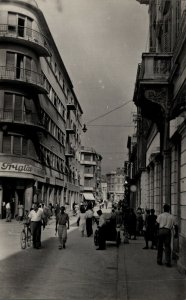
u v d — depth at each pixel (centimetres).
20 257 1275
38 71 3788
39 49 3666
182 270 977
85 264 1171
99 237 1555
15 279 902
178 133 1265
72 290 805
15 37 3438
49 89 4481
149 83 1523
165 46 1716
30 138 3662
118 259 1259
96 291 800
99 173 12888
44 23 3909
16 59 3522
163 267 1094
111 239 1630
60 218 1575
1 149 3444
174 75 1404
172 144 1437
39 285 845
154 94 1534
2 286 822
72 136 6519
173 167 1452
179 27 1338
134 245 1725
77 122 7288
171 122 1490
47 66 4281
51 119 4559
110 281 911
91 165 10356
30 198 3622
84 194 9394
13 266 1087
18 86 3528
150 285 837
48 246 1636
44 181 4188
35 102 3769
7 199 3525
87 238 2056
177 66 1338
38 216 1536
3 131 3453
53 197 4869
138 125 3825
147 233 1559
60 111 5269
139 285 838
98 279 934
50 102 4447
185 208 1131
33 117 3688
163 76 1526
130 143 6328
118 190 16025
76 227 2792
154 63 1539
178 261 1082
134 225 1995
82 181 9781
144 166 3234
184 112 1185
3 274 959
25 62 3575
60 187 5459
